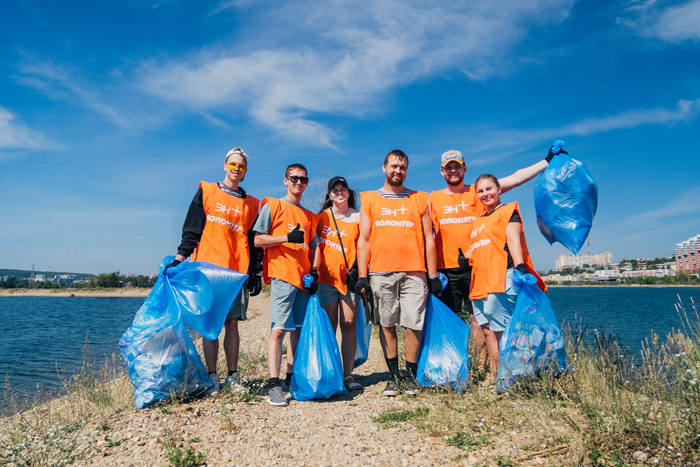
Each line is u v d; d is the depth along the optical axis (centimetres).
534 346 373
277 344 445
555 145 471
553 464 256
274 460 295
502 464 261
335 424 357
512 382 373
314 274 451
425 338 439
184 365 414
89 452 318
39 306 5866
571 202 442
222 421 362
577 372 389
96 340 1742
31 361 1172
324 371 425
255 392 450
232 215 459
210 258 445
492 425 323
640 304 4559
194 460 293
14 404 527
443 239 485
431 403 379
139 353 407
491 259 414
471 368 429
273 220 455
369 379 516
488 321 419
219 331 432
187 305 418
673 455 245
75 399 493
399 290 436
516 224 403
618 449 262
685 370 329
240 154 471
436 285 438
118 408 420
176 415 380
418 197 445
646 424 275
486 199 430
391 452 296
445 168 482
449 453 285
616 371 382
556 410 327
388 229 432
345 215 488
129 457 305
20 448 331
